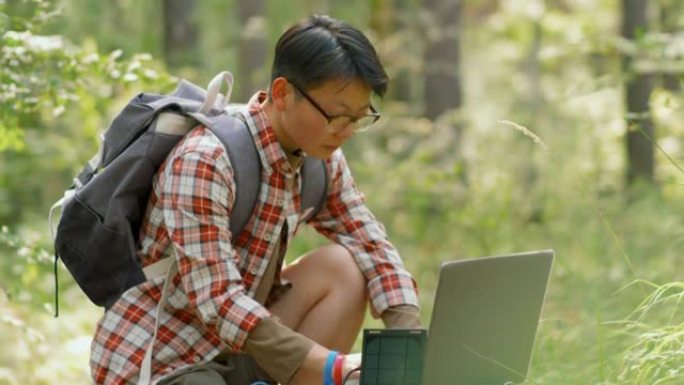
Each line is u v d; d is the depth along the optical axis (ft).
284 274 23.47
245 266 22.09
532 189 65.36
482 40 124.26
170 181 21.35
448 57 74.84
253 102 22.21
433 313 20.02
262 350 21.01
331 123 21.20
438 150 68.59
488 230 58.34
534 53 100.32
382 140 71.36
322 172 23.07
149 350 21.67
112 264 21.99
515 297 21.44
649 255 41.09
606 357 25.35
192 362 22.06
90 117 36.70
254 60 76.28
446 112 74.64
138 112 21.85
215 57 90.17
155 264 21.94
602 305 31.42
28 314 39.52
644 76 59.06
